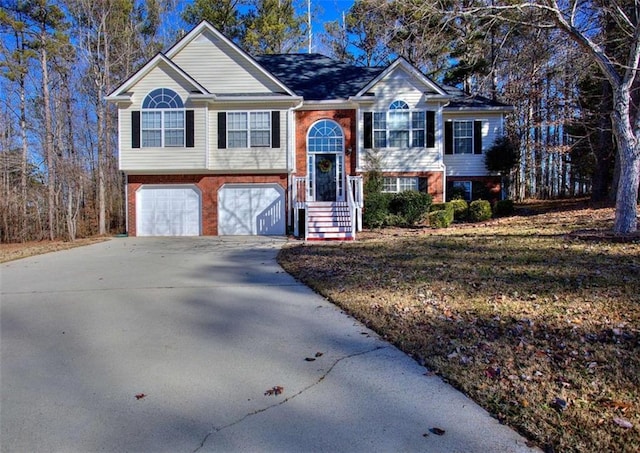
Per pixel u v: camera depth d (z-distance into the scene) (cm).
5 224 1984
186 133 1678
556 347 429
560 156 2578
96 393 370
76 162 2308
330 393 363
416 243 1150
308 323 554
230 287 766
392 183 1833
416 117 1816
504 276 711
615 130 1017
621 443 276
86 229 2227
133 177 1753
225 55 1758
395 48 2316
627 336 443
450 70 2264
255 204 1770
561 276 683
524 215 1702
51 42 2072
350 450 282
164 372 412
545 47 1481
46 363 437
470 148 2005
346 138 1838
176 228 1770
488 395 346
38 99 2336
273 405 344
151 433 307
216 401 353
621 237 945
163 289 758
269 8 2834
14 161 2106
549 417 310
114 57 2523
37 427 315
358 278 768
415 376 392
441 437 295
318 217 1623
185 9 2909
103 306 653
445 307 575
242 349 468
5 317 603
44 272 963
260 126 1730
